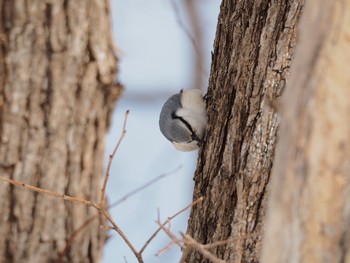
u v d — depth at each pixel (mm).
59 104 12273
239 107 9844
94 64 12547
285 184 6176
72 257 12328
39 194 12148
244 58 9977
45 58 12234
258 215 9383
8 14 12141
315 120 6059
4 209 12047
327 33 6113
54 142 12266
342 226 6027
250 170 9523
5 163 12070
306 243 6051
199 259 9812
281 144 6391
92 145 12648
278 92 9531
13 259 12016
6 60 12133
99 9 12602
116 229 9750
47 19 12234
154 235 9625
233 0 10477
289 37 9586
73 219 12344
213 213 9828
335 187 6027
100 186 12805
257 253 9305
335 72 6070
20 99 12141
